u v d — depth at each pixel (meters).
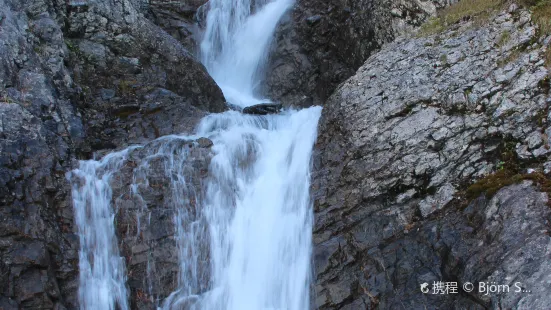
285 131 8.87
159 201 7.43
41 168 6.93
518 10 7.42
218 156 8.09
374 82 7.98
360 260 6.63
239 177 8.09
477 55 7.27
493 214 5.91
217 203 7.77
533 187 5.86
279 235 7.36
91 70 9.06
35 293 6.08
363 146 7.45
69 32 9.16
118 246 7.08
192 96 9.97
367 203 7.04
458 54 7.45
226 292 7.20
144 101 9.05
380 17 9.73
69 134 7.79
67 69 8.59
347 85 8.30
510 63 6.91
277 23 12.20
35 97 7.62
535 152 6.20
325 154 7.80
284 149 8.36
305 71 11.52
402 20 9.33
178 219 7.41
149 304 6.91
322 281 6.68
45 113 7.61
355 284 6.49
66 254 6.68
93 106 8.65
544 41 6.86
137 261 7.01
